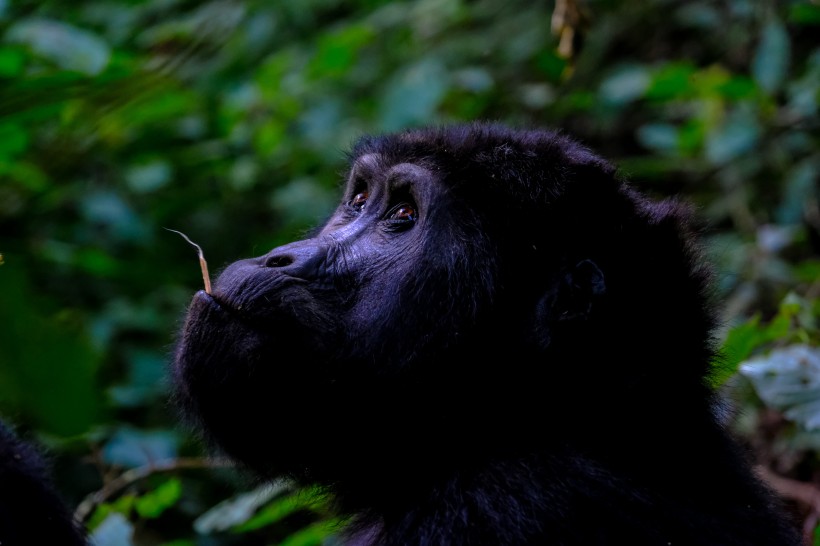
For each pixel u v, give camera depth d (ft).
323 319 13.34
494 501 12.35
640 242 13.26
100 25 34.35
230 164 32.45
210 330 13.06
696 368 13.26
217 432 13.57
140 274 27.76
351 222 14.44
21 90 13.61
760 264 24.89
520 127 15.64
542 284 13.15
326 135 31.94
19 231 28.12
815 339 18.94
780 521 13.65
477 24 36.42
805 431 19.10
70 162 28.73
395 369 13.38
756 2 30.96
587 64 33.71
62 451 21.34
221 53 34.65
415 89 28.68
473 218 13.50
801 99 27.96
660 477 12.62
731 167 28.73
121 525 15.93
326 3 36.60
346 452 13.83
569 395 12.96
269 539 21.18
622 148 33.42
